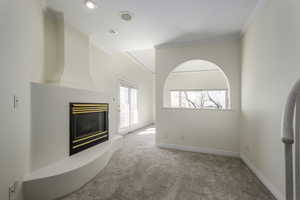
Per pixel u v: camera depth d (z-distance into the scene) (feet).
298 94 2.29
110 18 7.74
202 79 20.20
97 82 11.27
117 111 14.75
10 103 4.24
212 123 10.32
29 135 5.28
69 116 7.08
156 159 9.09
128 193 5.74
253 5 6.69
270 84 5.83
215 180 6.69
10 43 4.24
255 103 7.23
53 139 6.23
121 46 11.60
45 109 5.91
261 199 5.42
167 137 11.40
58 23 7.68
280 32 5.18
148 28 8.80
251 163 7.72
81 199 5.37
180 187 6.15
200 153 10.25
